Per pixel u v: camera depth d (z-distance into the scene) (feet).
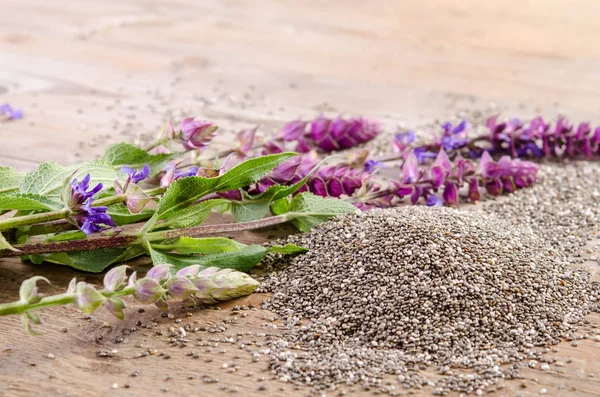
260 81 3.07
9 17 3.59
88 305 2.14
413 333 2.23
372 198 2.50
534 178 2.62
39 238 2.30
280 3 3.94
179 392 2.15
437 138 2.69
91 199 2.23
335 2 3.98
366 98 2.99
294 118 2.88
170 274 2.21
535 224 2.50
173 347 2.22
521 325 2.25
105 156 2.45
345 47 3.34
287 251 2.36
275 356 2.21
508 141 2.70
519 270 2.32
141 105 2.93
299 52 3.26
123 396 2.14
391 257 2.32
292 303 2.30
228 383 2.16
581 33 3.54
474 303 2.26
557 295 2.31
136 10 3.78
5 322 2.26
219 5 3.90
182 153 2.48
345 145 2.76
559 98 3.00
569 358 2.20
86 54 3.21
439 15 3.81
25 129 2.79
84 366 2.19
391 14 3.82
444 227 2.36
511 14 3.82
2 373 2.17
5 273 2.35
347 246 2.35
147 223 2.30
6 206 2.24
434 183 2.52
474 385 2.16
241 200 2.40
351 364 2.19
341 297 2.29
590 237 2.46
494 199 2.58
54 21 3.57
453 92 3.03
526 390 2.15
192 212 2.33
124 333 2.24
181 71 3.12
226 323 2.27
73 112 2.88
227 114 2.89
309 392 2.15
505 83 3.08
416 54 3.27
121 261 2.36
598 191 2.61
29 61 3.15
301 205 2.43
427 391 2.15
